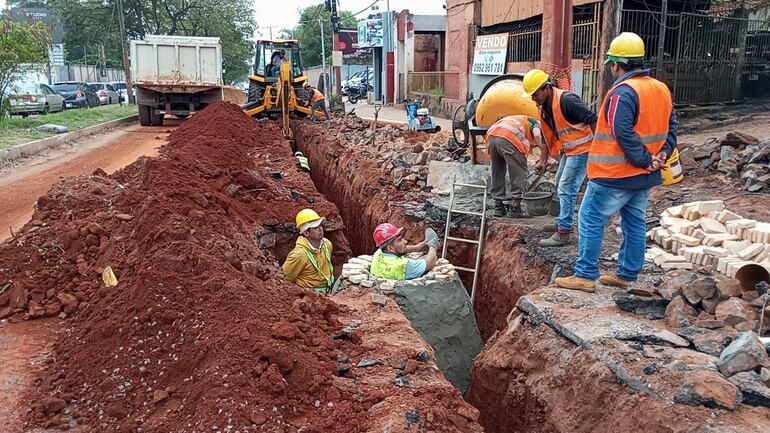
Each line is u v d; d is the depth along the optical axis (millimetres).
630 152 4789
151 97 21047
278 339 3920
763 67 18391
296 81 19078
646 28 16547
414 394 3732
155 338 4000
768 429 3432
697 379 3783
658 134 4879
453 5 27625
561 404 4582
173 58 20641
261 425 3285
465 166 10289
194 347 3807
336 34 38250
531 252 7414
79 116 22188
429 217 9188
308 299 4797
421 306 6172
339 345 4312
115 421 3486
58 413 3586
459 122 11500
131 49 20328
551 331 5031
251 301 4266
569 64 15805
